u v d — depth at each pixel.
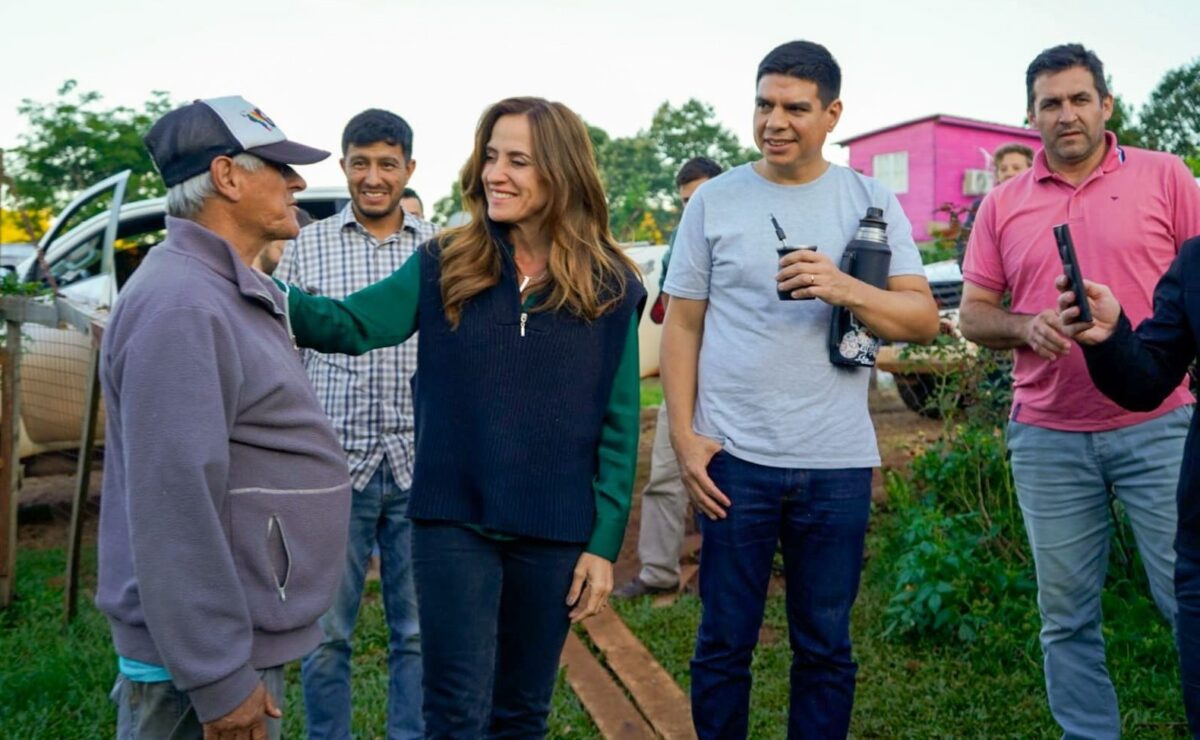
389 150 3.33
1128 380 2.36
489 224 2.47
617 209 47.09
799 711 2.92
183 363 1.84
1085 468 3.02
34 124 26.80
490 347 2.42
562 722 3.61
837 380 2.83
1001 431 4.98
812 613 2.86
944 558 4.27
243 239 2.11
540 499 2.40
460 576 2.40
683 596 4.81
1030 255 3.13
